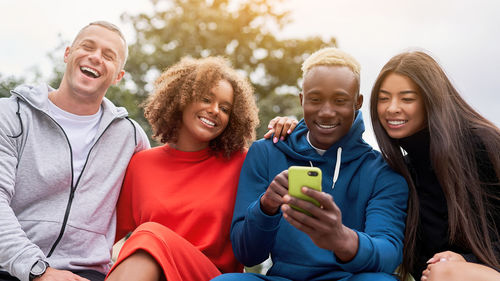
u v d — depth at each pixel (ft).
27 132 4.51
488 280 3.47
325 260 3.96
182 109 4.81
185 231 4.49
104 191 4.62
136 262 3.57
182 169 4.76
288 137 4.57
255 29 29.63
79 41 4.81
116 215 4.84
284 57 29.68
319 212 3.25
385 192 4.16
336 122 4.18
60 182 4.47
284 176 3.51
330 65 4.16
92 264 4.40
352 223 4.20
